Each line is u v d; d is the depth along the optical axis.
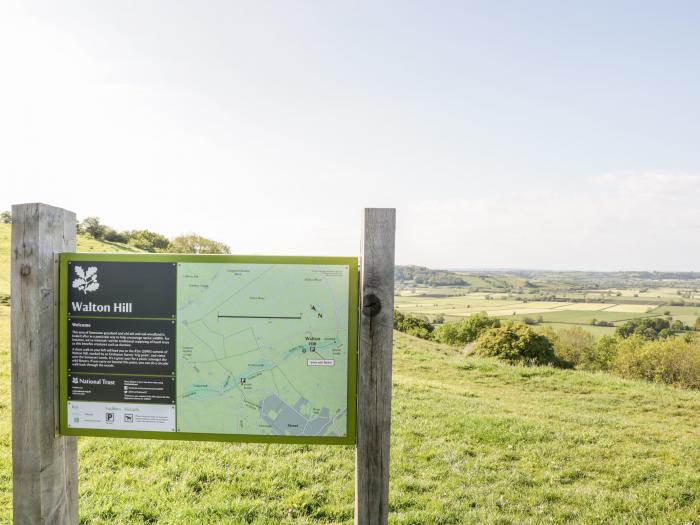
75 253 3.42
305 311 3.32
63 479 3.56
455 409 11.50
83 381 3.46
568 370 18.78
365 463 3.15
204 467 6.85
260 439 3.37
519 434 9.68
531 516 6.06
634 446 9.73
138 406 3.43
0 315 18.86
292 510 5.71
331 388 3.33
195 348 3.39
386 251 3.09
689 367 22.67
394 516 5.72
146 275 3.41
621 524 6.05
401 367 18.70
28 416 3.29
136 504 5.59
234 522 5.24
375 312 3.11
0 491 6.10
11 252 3.27
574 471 8.00
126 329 3.42
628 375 24.19
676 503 6.88
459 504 6.22
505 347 23.33
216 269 3.37
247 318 3.36
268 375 3.35
